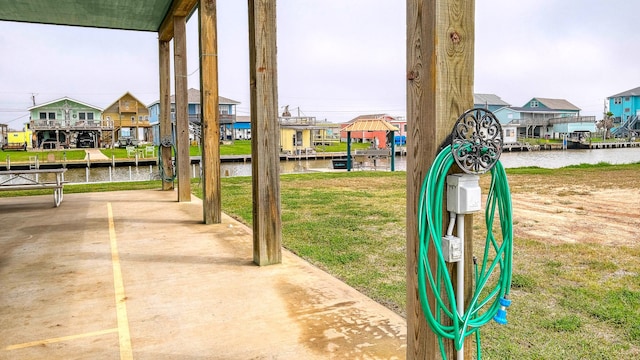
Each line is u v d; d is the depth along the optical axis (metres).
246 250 4.23
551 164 24.03
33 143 37.59
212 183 5.50
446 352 1.64
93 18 7.73
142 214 6.21
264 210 3.68
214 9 5.34
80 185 10.77
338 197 7.87
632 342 2.24
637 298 2.85
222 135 45.38
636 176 11.28
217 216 5.54
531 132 55.28
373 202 7.23
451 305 1.55
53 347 2.25
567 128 51.34
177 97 7.09
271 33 3.65
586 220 5.57
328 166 25.69
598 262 3.69
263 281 3.27
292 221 5.55
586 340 2.27
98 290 3.11
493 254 3.98
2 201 7.53
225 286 3.17
